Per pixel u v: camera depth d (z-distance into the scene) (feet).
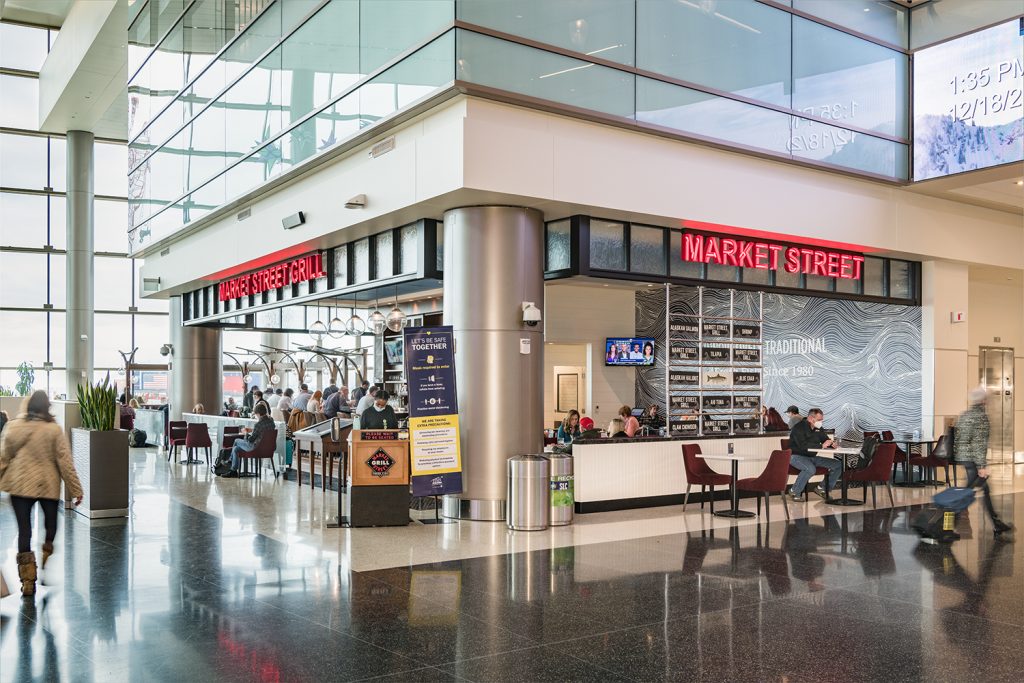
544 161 36.91
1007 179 50.11
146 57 72.54
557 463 37.11
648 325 66.64
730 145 42.78
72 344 99.91
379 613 22.66
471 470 38.27
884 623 22.09
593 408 64.13
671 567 28.73
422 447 37.32
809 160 46.11
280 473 55.26
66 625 21.38
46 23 100.27
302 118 47.11
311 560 29.45
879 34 49.93
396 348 72.28
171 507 41.39
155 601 23.75
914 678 17.89
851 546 32.68
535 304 39.06
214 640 20.20
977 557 30.60
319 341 77.10
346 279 49.75
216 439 64.03
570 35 37.78
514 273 38.40
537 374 39.22
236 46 55.88
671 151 41.29
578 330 63.72
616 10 39.34
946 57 49.24
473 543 32.86
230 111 56.54
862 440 53.78
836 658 19.19
